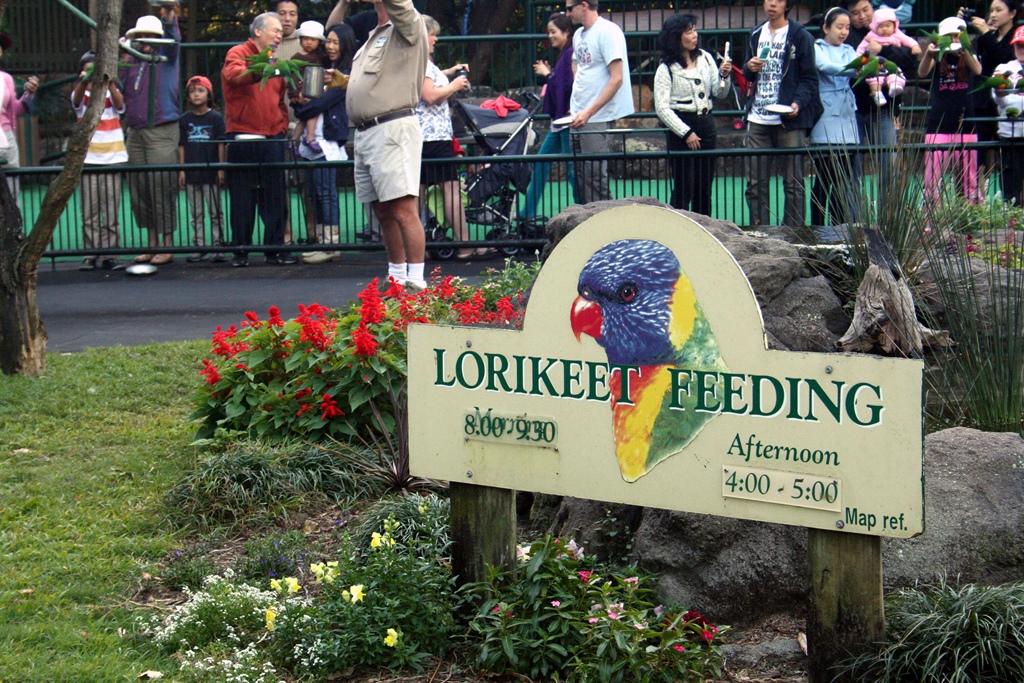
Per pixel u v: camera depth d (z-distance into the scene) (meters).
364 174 9.12
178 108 12.73
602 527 4.66
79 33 16.31
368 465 6.01
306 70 12.15
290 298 10.56
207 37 19.50
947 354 5.54
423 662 4.08
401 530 5.07
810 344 5.48
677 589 4.27
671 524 4.33
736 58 17.31
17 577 4.87
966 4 16.80
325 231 12.31
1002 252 6.65
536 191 12.12
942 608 3.71
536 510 5.34
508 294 7.54
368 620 4.11
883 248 4.58
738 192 11.86
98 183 12.12
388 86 8.81
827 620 3.55
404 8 8.49
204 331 9.33
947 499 4.32
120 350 8.54
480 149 12.55
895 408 3.34
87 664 4.03
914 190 6.48
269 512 5.65
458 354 4.11
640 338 3.75
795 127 10.90
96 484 6.07
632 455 3.81
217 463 5.86
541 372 3.96
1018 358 5.29
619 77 11.45
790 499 3.54
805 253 6.23
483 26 19.39
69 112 16.70
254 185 12.18
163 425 7.04
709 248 3.60
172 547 5.31
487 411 4.07
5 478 6.15
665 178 11.52
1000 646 3.48
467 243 11.97
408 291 9.04
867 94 11.19
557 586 4.03
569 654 3.90
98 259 12.74
